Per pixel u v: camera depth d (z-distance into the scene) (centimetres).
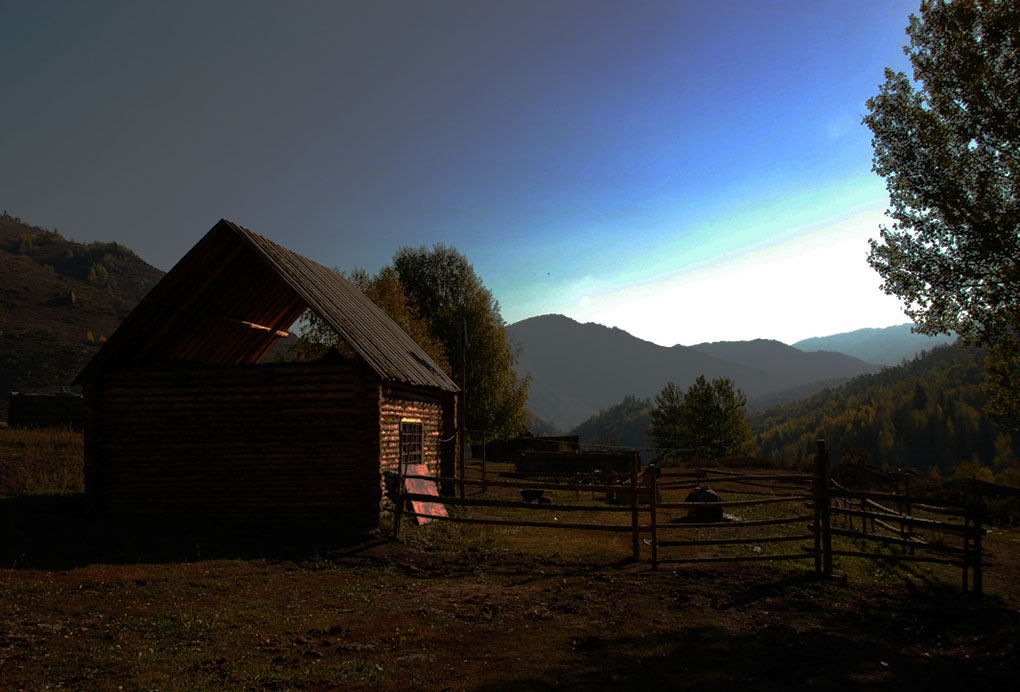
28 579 908
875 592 1060
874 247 2612
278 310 1950
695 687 628
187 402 1545
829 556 1145
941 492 2970
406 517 1522
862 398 18988
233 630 757
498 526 1659
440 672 645
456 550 1328
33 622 734
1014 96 2103
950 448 13550
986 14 2153
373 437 1492
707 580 1096
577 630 805
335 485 1488
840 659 729
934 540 1677
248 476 1509
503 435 5216
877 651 762
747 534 1633
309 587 983
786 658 722
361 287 4597
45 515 1416
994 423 2639
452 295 5484
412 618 836
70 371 11500
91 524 1341
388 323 2350
